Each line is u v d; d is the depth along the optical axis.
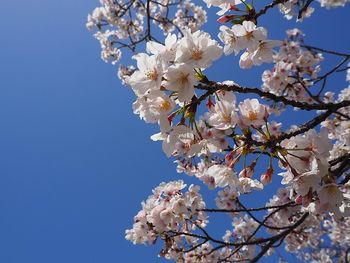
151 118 0.30
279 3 0.44
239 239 1.04
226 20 0.40
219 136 0.32
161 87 0.28
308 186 0.30
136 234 0.54
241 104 0.32
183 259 0.69
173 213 0.48
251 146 0.32
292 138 0.31
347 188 0.46
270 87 0.92
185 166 0.54
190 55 0.28
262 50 0.39
